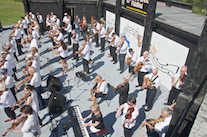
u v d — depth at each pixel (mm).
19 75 7836
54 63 9008
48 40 12406
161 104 6000
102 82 5297
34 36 8297
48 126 5031
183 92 3107
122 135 4754
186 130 3080
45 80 7414
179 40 5871
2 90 4504
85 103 6027
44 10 13336
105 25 12344
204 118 2654
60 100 5430
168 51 6508
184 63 5820
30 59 5781
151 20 6836
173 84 5383
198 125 2725
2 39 12742
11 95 4797
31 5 12914
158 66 7262
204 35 2566
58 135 4715
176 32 5859
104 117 5406
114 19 11375
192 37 5148
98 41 11977
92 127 4340
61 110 5406
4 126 5094
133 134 4820
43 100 5805
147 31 7277
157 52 7145
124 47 7359
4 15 22031
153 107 5859
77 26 12461
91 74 7957
